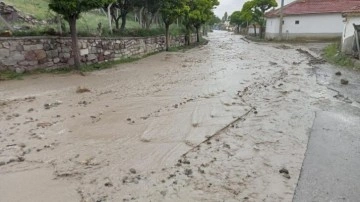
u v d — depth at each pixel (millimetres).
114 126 7199
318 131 6984
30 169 5168
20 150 5863
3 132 6750
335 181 4824
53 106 8789
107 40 17562
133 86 11719
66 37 14609
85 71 14422
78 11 13188
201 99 9766
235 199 4336
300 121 7676
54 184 4715
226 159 5590
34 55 13148
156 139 6457
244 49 29781
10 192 4512
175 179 4859
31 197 4391
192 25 39469
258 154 5801
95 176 4938
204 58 21609
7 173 5043
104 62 17266
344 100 9719
